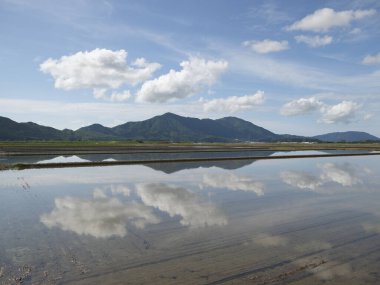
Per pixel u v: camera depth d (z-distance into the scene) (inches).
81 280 353.4
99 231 533.3
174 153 2593.5
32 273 370.3
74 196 834.2
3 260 407.8
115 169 1434.5
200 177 1187.9
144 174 1264.8
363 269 385.4
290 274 370.9
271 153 2780.5
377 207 714.8
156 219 608.4
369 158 2256.4
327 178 1187.9
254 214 648.4
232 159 1998.0
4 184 1021.8
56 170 1387.8
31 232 526.9
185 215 638.5
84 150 2797.7
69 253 432.8
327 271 379.2
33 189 936.9
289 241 484.7
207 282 350.3
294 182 1083.3
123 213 653.3
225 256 423.2
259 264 398.3
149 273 371.2
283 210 683.4
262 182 1079.0
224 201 774.5
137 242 478.6
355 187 991.0
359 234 519.8
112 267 387.5
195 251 441.1
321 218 619.8
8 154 2202.3
